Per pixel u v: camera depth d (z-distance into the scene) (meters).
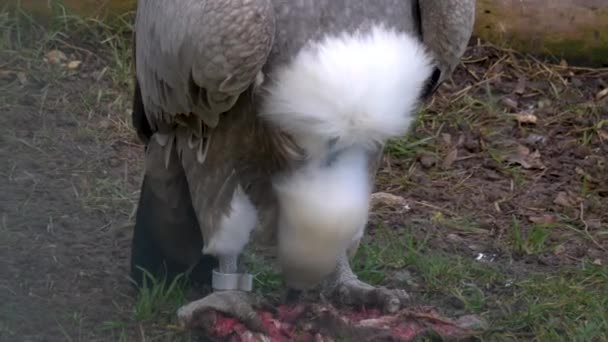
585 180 9.11
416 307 6.70
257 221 6.45
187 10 5.99
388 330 6.45
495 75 10.46
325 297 6.85
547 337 6.71
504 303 7.16
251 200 6.39
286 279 6.49
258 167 6.30
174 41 6.12
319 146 5.98
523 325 6.86
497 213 8.63
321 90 5.80
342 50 5.82
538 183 9.12
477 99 10.16
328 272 6.36
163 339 6.54
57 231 7.86
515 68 10.58
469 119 9.88
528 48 10.70
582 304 7.11
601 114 10.06
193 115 6.38
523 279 7.54
